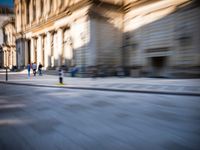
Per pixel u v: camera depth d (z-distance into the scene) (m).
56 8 32.12
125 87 12.63
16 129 4.65
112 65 26.19
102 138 4.07
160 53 21.16
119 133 4.38
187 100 8.47
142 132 4.43
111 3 25.69
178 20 19.31
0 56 71.56
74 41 27.02
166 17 20.52
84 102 8.20
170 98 9.05
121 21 27.08
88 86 13.52
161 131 4.50
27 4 44.44
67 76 26.00
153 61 22.31
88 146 3.65
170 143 3.79
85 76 23.80
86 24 24.44
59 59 31.22
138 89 11.49
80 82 16.86
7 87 14.22
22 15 46.19
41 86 14.77
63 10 29.36
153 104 7.69
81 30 25.45
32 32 41.00
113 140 3.95
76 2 26.41
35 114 6.14
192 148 3.55
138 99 8.88
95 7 24.31
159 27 21.25
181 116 5.82
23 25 45.66
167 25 20.41
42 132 4.45
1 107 7.18
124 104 7.73
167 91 10.32
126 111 6.52
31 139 4.00
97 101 8.44
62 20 30.25
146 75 22.67
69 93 10.98
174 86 12.50
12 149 3.52
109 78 21.95
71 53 29.34
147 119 5.52
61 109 6.84
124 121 5.34
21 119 5.54
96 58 24.50
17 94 10.60
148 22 22.47
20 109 6.84
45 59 36.94
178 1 19.30
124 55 26.44
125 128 4.73
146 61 22.77
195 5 17.78
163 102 8.09
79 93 10.98
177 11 19.41
